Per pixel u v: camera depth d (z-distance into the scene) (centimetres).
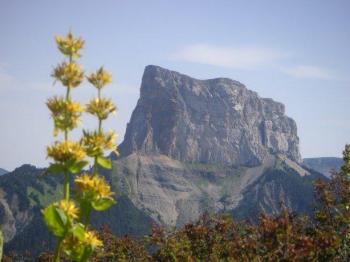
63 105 1005
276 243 1956
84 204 990
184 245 2927
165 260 2900
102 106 1046
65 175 996
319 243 2038
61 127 1012
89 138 1023
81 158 992
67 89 1039
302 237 1942
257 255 2047
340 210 2405
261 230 2066
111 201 995
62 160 991
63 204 966
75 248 973
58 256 971
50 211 960
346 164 2391
